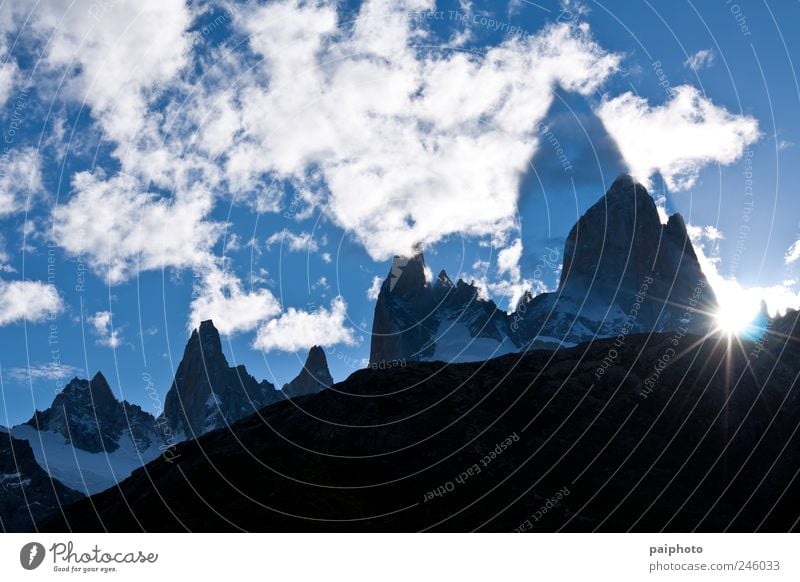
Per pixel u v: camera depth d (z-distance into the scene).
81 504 103.44
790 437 104.31
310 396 126.69
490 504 94.50
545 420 111.00
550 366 124.06
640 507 92.06
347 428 114.31
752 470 98.50
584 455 103.56
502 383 121.62
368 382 125.81
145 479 107.31
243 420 125.31
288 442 112.94
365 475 102.62
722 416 108.31
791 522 85.19
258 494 95.25
